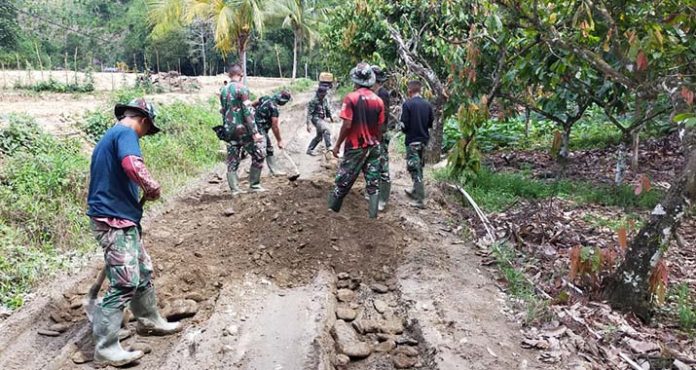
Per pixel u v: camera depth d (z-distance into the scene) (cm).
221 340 404
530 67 741
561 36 573
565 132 890
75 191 666
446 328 421
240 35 2077
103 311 373
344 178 568
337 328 429
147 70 2508
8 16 4247
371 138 564
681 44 559
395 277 519
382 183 671
